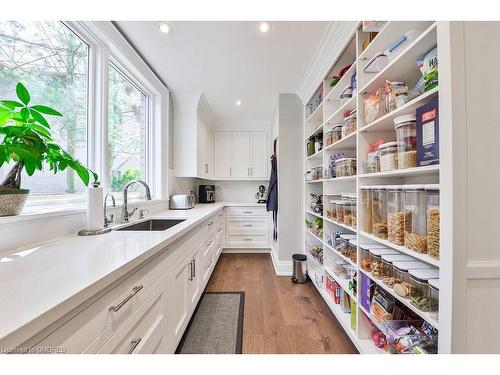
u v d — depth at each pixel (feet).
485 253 2.55
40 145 3.11
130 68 6.43
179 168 9.84
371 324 4.78
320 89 7.66
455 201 2.52
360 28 4.80
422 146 3.01
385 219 4.22
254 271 9.55
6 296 1.78
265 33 5.56
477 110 2.54
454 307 2.53
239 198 14.06
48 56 4.29
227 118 12.85
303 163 9.09
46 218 3.67
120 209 5.80
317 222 7.74
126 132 7.09
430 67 3.10
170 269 4.12
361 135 4.77
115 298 2.49
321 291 7.09
